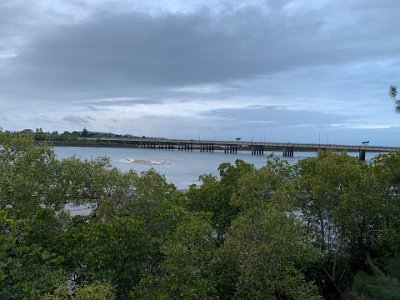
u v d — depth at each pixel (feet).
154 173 44.88
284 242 35.17
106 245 35.55
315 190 52.70
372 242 58.23
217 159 361.71
